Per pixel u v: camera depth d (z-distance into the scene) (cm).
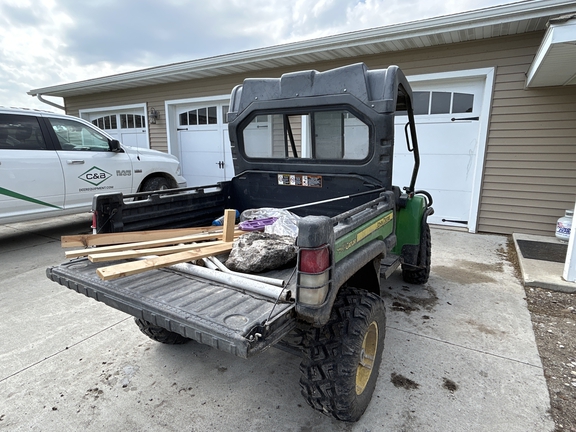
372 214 212
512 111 543
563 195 536
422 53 591
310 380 173
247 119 314
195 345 277
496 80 544
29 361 255
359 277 225
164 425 196
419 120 620
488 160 573
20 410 207
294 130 299
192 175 949
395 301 348
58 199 517
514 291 371
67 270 195
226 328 129
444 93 597
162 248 211
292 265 201
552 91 513
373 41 562
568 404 210
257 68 743
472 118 581
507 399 214
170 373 242
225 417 202
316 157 291
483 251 505
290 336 186
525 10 452
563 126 516
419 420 198
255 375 240
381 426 193
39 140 499
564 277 375
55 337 287
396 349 265
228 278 171
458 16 488
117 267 170
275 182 321
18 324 308
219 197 332
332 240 151
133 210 249
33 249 522
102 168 565
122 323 311
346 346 171
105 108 1043
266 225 262
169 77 829
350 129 267
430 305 339
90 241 214
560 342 275
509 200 572
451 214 628
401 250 332
